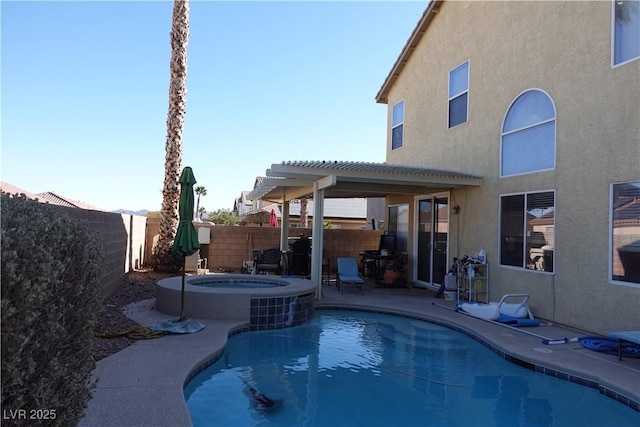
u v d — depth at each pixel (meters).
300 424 4.66
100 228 8.53
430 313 9.53
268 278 10.83
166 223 13.43
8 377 1.99
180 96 13.37
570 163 8.30
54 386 2.41
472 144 11.47
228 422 4.63
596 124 7.78
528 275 9.25
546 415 5.02
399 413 5.01
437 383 5.98
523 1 9.72
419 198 14.09
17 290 2.00
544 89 9.02
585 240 7.92
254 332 8.30
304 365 6.61
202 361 5.84
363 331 8.73
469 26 11.79
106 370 5.20
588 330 7.79
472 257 10.91
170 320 7.53
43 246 2.21
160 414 4.01
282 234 16.23
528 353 6.61
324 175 10.33
